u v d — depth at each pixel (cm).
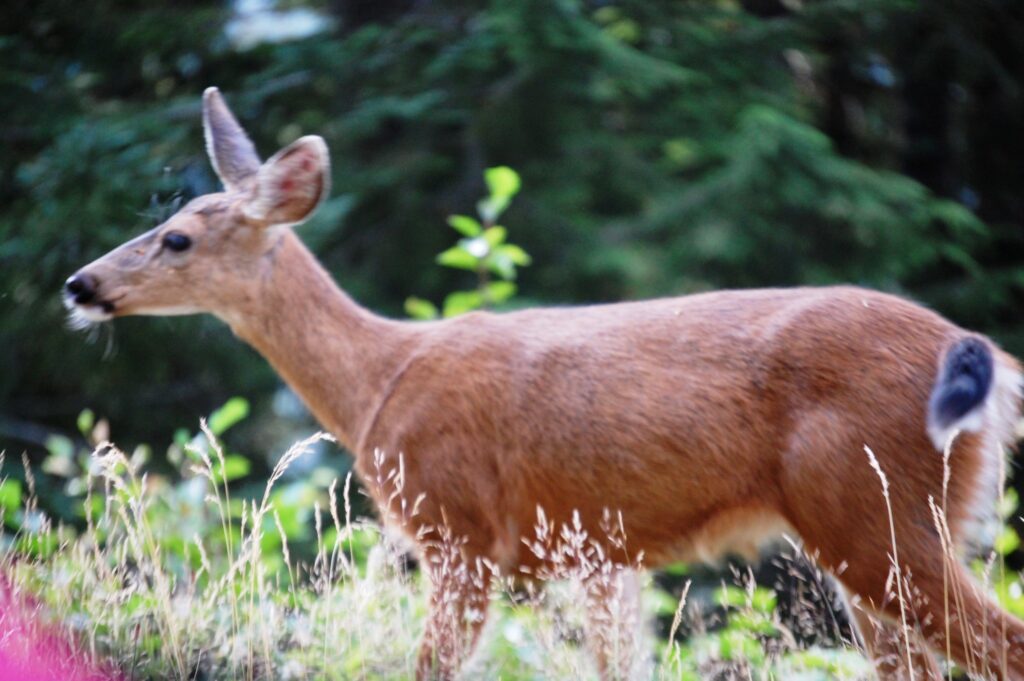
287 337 970
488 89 1989
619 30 1998
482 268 1287
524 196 1989
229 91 1998
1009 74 2219
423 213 2036
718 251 1878
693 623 1056
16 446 1939
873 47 2153
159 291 973
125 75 2028
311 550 1628
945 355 785
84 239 1706
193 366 1977
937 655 829
